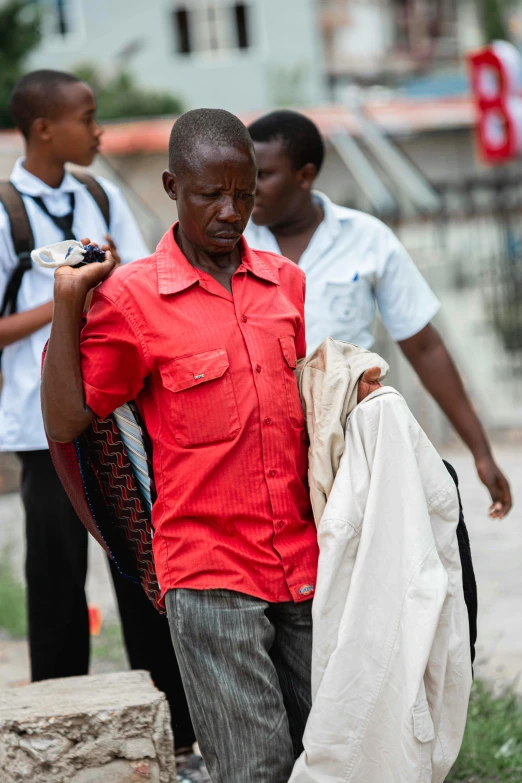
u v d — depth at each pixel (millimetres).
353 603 6762
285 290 7629
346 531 6871
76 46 58312
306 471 7438
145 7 58375
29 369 10117
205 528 7047
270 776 6836
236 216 6930
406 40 68062
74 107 10312
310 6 59094
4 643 15227
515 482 24000
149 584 7664
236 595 6961
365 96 58469
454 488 7160
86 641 10414
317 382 7453
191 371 6945
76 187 10625
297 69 58906
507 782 9711
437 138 35969
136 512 7516
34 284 10234
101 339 6992
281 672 7418
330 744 6676
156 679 9992
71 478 7355
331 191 33000
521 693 11867
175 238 7402
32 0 39812
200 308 7066
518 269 32156
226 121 6992
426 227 32156
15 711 7883
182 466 7047
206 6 58812
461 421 10625
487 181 32406
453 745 6961
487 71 31875
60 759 7746
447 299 31766
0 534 21859
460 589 7051
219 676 6898
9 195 10234
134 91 49781
